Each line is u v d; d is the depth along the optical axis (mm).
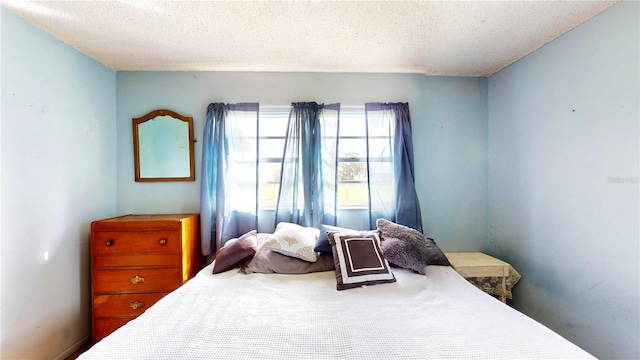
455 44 1917
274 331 1123
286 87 2402
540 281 1939
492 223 2455
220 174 2258
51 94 1776
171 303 1366
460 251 2480
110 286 1900
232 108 2326
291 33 1771
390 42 1891
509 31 1746
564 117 1753
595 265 1562
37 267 1677
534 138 1992
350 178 2428
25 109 1619
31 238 1645
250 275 1780
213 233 2291
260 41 1872
